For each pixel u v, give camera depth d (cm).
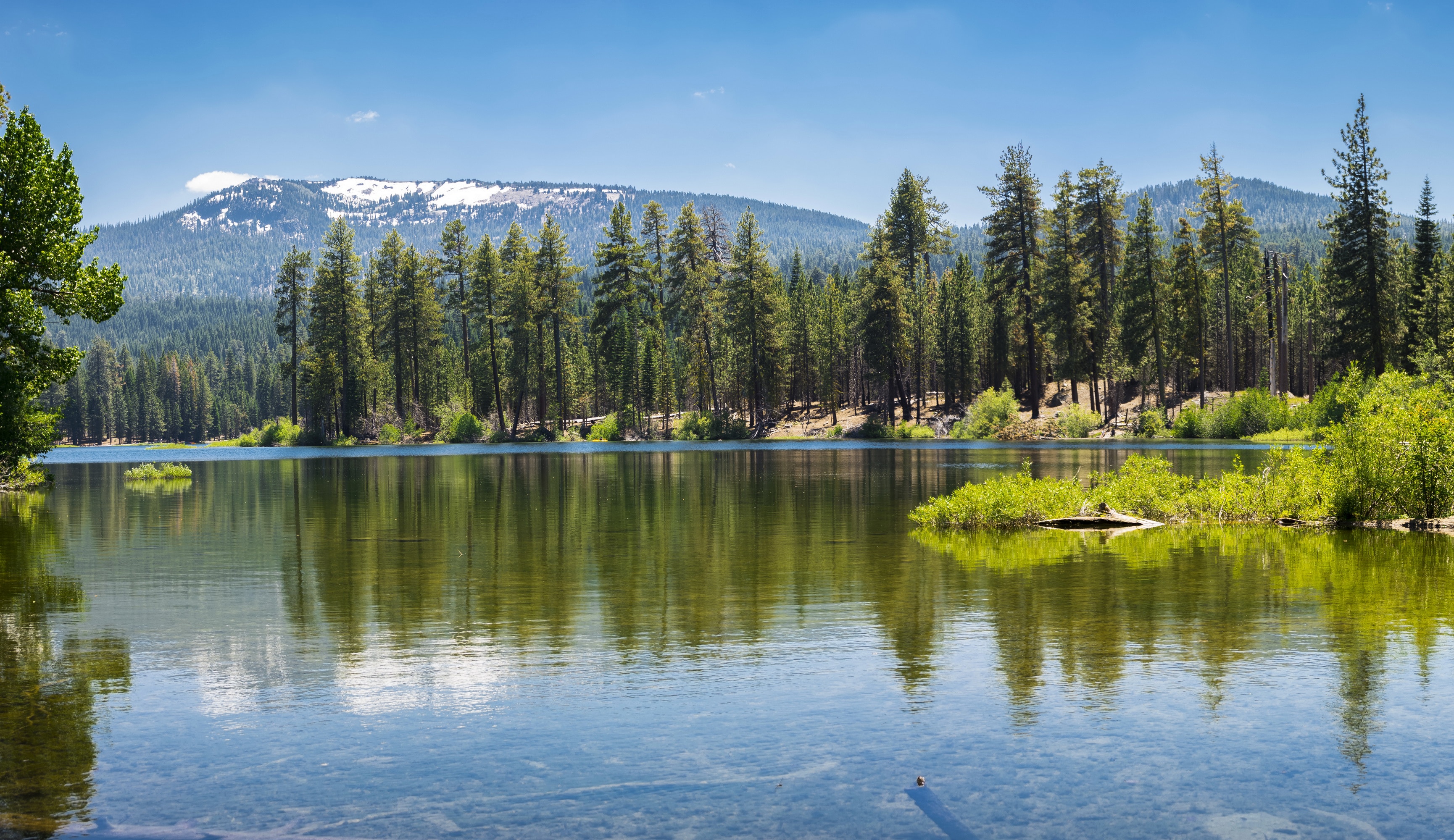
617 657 826
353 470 4244
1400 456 1844
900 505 2322
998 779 548
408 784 548
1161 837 472
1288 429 5509
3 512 2298
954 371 8056
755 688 729
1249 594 1082
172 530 1880
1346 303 5569
